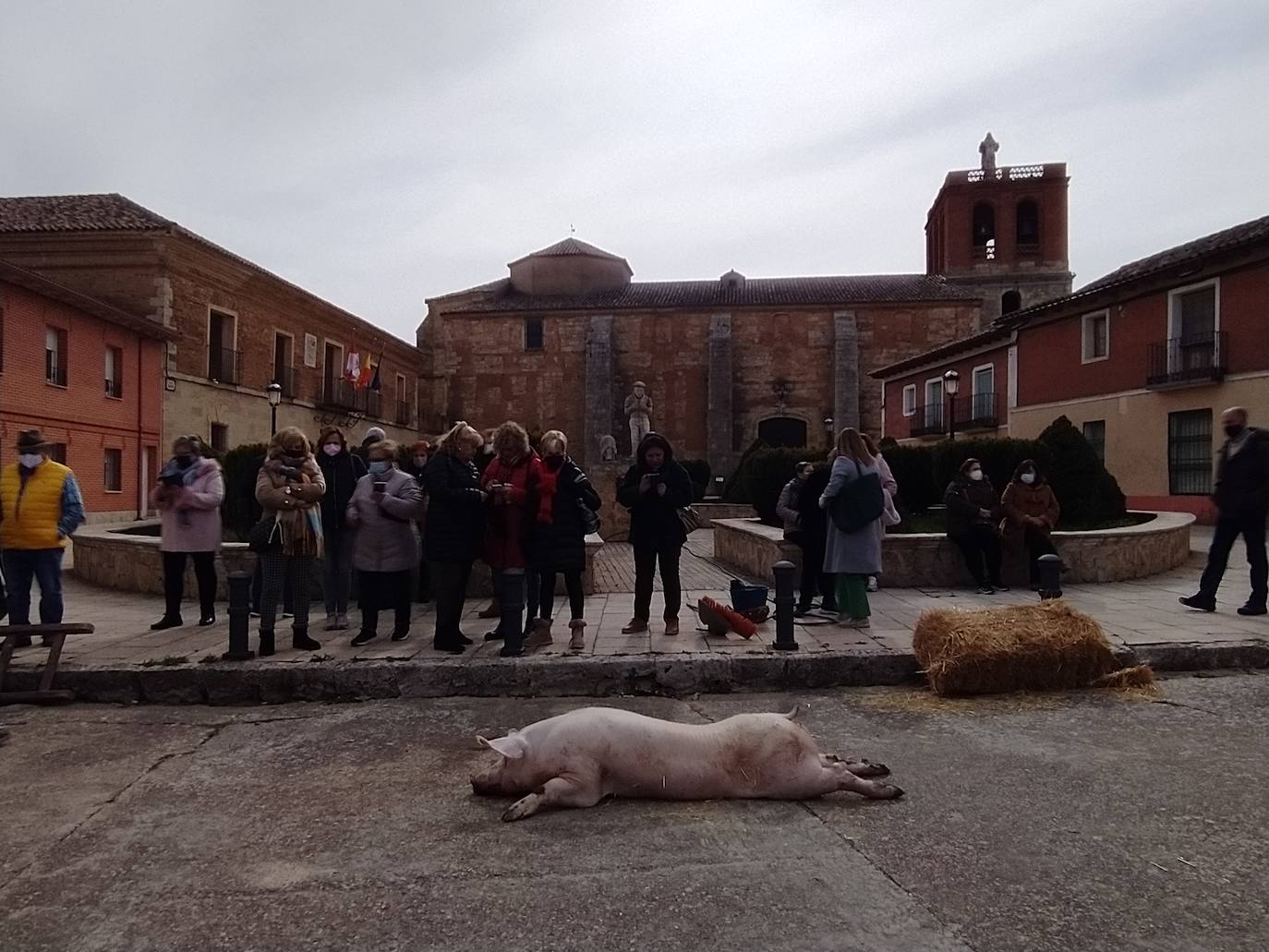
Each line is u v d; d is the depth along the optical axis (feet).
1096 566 34.58
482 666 21.06
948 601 30.35
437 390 164.86
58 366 80.02
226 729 18.13
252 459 45.03
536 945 8.92
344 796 13.69
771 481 52.49
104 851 11.61
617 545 62.90
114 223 93.86
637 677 21.07
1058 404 86.94
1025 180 155.84
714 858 10.98
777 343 155.53
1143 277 72.64
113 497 86.79
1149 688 19.71
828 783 12.96
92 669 20.94
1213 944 8.70
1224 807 12.44
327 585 26.68
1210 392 68.49
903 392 126.93
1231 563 39.93
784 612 22.36
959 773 14.29
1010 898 9.75
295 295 119.75
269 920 9.60
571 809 12.71
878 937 8.92
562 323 160.66
